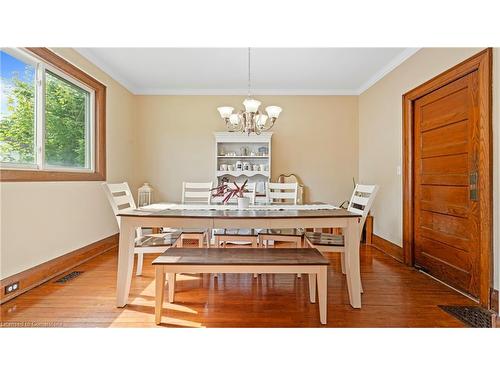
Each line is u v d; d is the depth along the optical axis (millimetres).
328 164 4867
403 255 3391
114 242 4098
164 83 4559
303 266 1941
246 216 2133
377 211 4145
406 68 3371
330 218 2189
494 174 2158
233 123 3123
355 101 4855
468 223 2426
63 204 2998
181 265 1937
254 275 2939
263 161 4867
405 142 3371
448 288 2588
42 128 2762
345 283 2715
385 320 2012
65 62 3047
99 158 3762
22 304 2219
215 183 4609
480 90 2250
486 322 1981
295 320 2010
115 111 4188
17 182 2396
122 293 2184
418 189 3195
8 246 2307
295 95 4844
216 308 2184
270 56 3545
